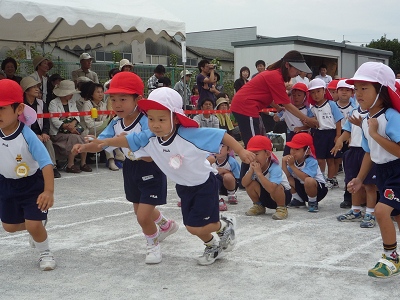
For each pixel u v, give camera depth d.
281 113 8.71
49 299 3.76
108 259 4.74
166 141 4.20
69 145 9.88
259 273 4.25
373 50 23.69
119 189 8.59
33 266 4.57
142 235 5.62
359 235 5.48
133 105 4.58
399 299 3.67
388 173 4.00
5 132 4.15
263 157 6.11
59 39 13.76
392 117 3.87
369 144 4.11
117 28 11.29
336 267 4.39
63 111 10.08
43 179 4.38
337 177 9.72
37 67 10.95
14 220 4.46
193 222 4.36
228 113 11.73
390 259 3.99
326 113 8.05
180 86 14.17
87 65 12.16
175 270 4.38
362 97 3.94
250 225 5.98
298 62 7.41
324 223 6.06
